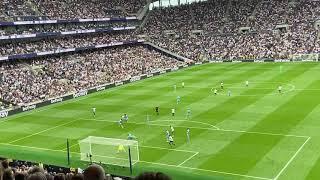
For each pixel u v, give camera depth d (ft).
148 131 176.24
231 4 469.98
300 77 284.00
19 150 157.17
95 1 440.04
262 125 172.35
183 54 409.49
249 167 127.13
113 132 178.50
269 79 285.43
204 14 470.39
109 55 376.27
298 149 139.74
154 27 465.06
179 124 184.24
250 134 161.27
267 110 197.98
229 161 133.80
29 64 313.73
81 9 400.67
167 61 388.57
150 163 136.56
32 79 287.89
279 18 426.10
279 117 183.32
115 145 151.74
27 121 209.26
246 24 434.71
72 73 316.81
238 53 394.73
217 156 139.44
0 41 308.40
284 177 117.29
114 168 131.85
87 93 277.44
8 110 225.35
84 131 183.01
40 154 150.30
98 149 148.77
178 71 357.82
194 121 187.52
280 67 321.52
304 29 400.26
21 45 318.24
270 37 405.39
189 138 161.79
